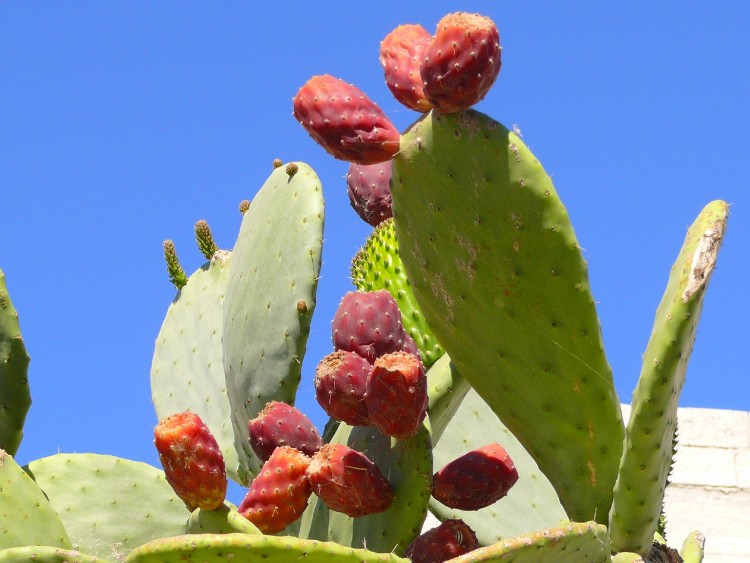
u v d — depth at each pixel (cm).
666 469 265
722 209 260
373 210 317
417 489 267
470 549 266
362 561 247
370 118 265
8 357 295
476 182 262
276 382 296
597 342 263
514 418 270
